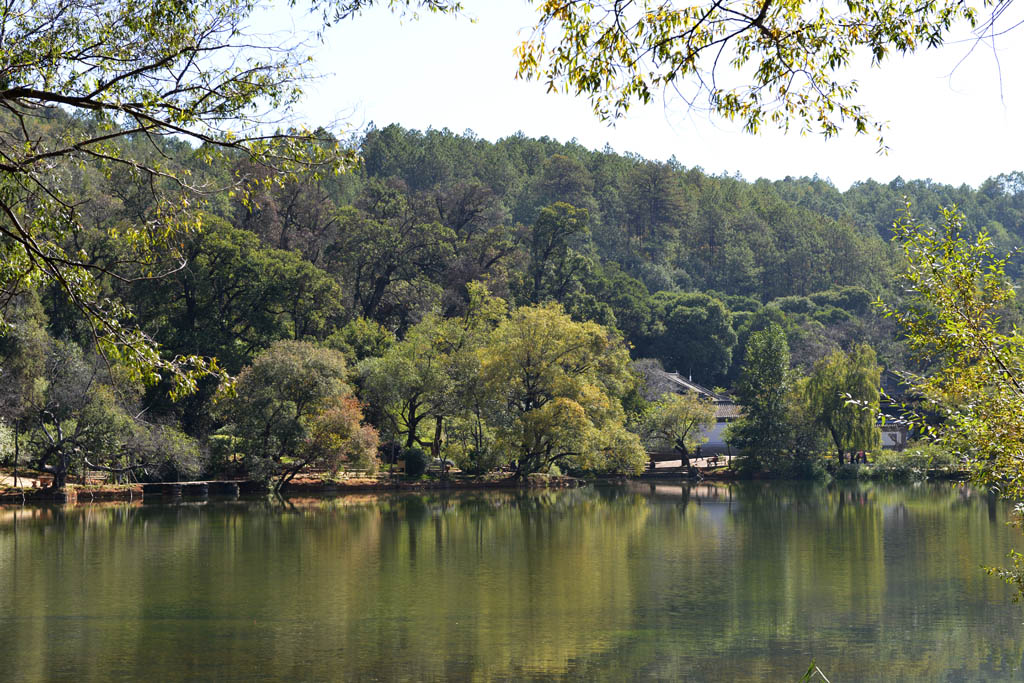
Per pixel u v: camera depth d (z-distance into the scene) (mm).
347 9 12094
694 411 87938
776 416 85000
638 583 34688
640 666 24109
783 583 34562
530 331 77000
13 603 30422
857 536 46656
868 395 83125
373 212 114938
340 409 67375
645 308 126625
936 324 14930
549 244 118188
